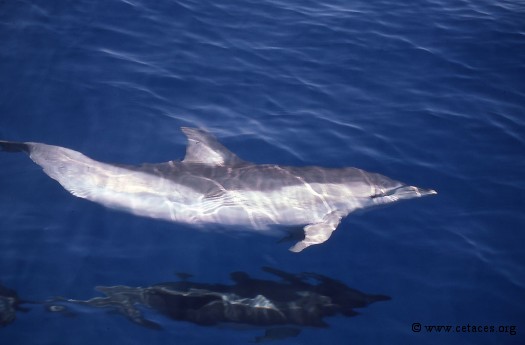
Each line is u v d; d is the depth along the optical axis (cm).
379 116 1341
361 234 1074
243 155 1199
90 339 849
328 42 1577
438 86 1455
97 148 1189
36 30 1480
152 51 1471
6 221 1020
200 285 954
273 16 1666
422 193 1142
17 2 1569
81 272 955
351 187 1130
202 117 1292
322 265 1009
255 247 1047
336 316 917
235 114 1311
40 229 1017
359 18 1702
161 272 973
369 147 1254
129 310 898
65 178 1102
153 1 1652
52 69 1371
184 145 1217
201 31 1564
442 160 1238
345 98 1388
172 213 1075
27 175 1105
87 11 1574
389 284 980
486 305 955
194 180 1100
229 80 1407
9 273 937
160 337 863
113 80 1365
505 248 1055
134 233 1042
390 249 1045
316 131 1282
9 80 1323
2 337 834
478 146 1280
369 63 1512
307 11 1712
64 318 874
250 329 887
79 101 1297
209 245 1040
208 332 877
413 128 1315
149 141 1220
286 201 1104
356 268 1006
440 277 997
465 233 1080
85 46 1455
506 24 1723
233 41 1541
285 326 895
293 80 1428
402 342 887
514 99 1428
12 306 884
